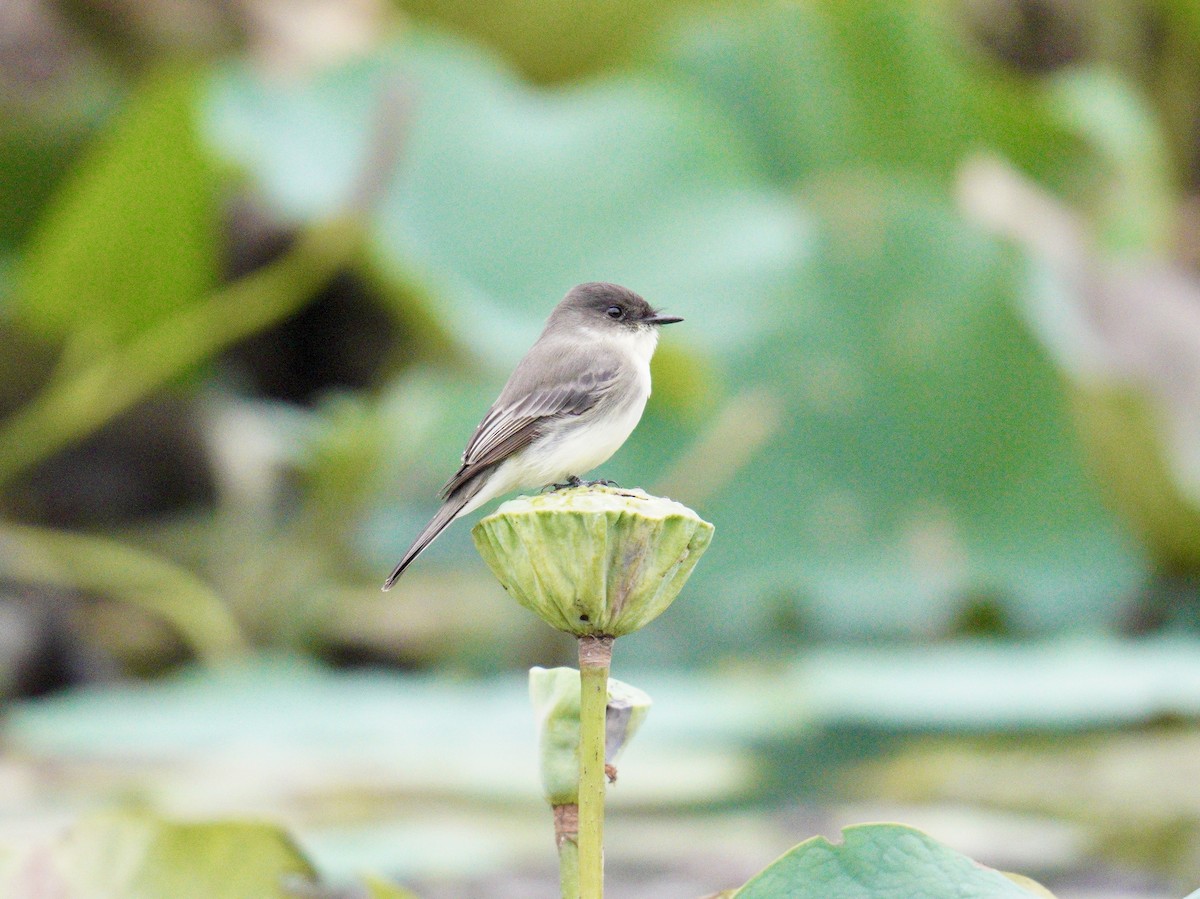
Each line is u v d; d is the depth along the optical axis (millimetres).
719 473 11977
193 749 8836
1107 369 11500
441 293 11648
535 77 15484
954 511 11836
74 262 12016
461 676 13039
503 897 6262
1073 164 14500
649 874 6762
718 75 13891
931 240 12234
